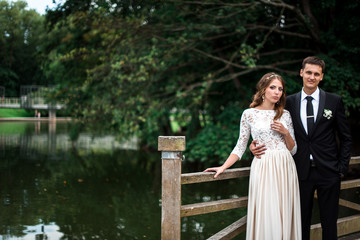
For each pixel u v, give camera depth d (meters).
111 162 13.70
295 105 2.79
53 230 6.20
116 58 10.53
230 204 2.83
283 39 11.69
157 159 14.53
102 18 9.72
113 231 6.18
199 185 9.02
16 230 6.15
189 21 10.27
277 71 10.93
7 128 32.12
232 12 9.73
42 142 20.50
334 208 2.72
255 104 2.83
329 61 9.28
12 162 13.30
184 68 12.68
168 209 2.55
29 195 8.57
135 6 7.29
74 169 12.11
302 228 2.81
